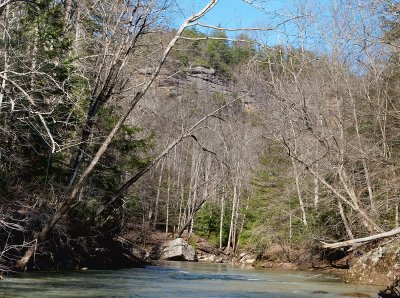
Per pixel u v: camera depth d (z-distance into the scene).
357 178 22.08
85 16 18.61
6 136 14.39
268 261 28.80
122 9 17.80
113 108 20.38
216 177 38.97
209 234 41.38
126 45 18.03
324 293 13.94
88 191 18.98
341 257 26.05
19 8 15.47
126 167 21.67
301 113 19.95
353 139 21.95
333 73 22.06
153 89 29.08
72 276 15.80
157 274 19.11
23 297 10.58
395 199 19.78
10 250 15.47
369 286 16.62
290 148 20.14
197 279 17.64
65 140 16.25
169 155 45.94
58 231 16.88
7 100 12.96
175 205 44.00
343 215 22.30
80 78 17.08
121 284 14.42
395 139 22.47
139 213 32.00
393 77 21.94
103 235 21.50
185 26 16.08
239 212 39.09
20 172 16.30
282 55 24.44
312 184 28.53
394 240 17.75
